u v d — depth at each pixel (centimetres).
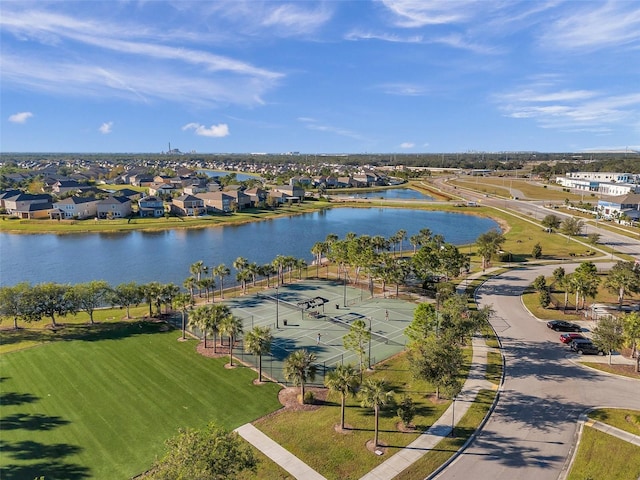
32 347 6062
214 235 15112
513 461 3669
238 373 5331
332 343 6188
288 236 14950
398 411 4097
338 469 3588
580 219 16038
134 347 6075
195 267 8525
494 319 6962
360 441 3959
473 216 18938
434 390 4859
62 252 12550
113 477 3578
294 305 7825
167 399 4738
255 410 4525
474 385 4931
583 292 7019
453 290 7562
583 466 3591
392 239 11900
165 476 2794
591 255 11194
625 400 4619
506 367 5362
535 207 19688
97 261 11575
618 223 15475
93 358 5725
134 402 4675
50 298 6706
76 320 7200
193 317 5869
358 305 7856
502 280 9106
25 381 5119
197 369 5428
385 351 5938
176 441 3120
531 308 7431
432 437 4000
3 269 10819
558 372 5234
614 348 5256
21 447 3931
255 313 7412
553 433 4047
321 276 9925
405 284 9156
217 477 2909
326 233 15512
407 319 7138
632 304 7575
